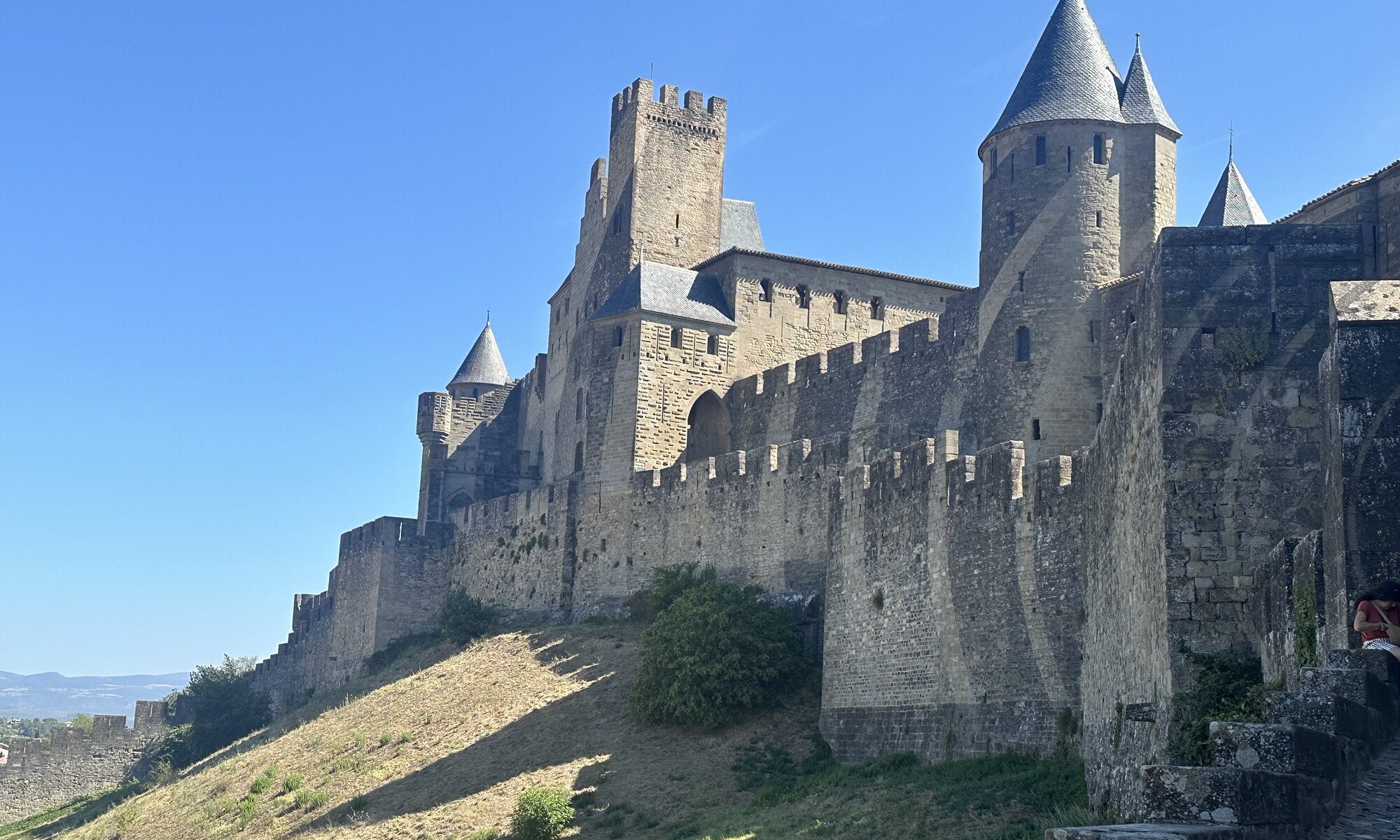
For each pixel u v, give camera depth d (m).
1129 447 33.00
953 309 76.00
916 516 57.12
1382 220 45.88
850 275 97.75
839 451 70.19
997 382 70.00
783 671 64.06
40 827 100.00
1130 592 33.25
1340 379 22.62
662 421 91.62
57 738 125.44
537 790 57.00
